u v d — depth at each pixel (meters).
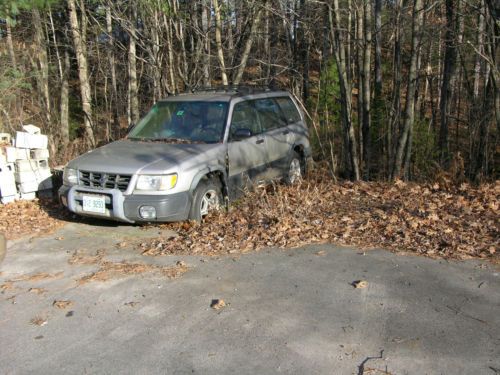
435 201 6.98
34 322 4.14
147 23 12.57
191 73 12.07
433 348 3.56
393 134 10.47
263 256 5.36
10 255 5.68
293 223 6.24
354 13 11.94
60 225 6.69
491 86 10.18
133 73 13.54
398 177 8.84
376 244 5.55
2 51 13.92
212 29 12.67
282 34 18.62
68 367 3.50
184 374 3.36
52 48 20.80
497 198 6.97
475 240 5.50
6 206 7.45
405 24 12.24
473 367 3.33
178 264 5.25
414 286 4.52
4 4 8.84
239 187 7.31
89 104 14.23
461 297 4.30
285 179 8.62
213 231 6.14
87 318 4.18
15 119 11.30
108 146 7.16
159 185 6.05
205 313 4.18
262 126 8.14
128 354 3.62
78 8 15.64
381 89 16.45
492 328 3.80
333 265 5.05
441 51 18.64
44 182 7.91
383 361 3.42
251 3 11.38
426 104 23.67
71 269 5.23
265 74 15.80
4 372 3.46
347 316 4.04
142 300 4.47
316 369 3.36
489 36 9.51
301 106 10.49
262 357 3.52
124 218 6.11
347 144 9.98
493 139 10.77
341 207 6.94
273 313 4.13
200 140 7.13
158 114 7.72
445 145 15.58
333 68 16.55
